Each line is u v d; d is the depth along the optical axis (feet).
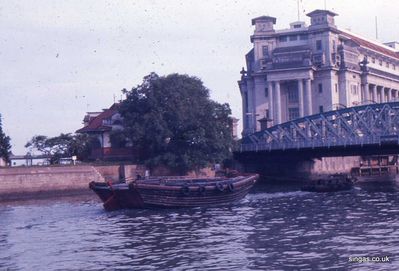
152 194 146.41
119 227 113.80
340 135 265.54
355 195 185.68
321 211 134.41
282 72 371.97
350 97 384.47
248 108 396.37
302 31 381.81
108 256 81.82
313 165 341.00
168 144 260.21
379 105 255.09
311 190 213.05
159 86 259.19
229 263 73.87
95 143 303.48
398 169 407.23
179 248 86.53
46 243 95.71
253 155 293.84
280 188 240.53
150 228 111.04
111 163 258.78
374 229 99.19
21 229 115.24
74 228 114.32
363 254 76.43
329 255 76.69
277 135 289.74
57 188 226.58
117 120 295.28
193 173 265.34
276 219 120.57
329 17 382.22
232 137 271.69
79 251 86.94
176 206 150.51
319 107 375.25
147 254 82.23
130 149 289.74
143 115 260.62
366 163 393.29
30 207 170.09
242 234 99.14
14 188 214.07
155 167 261.85
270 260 74.84
